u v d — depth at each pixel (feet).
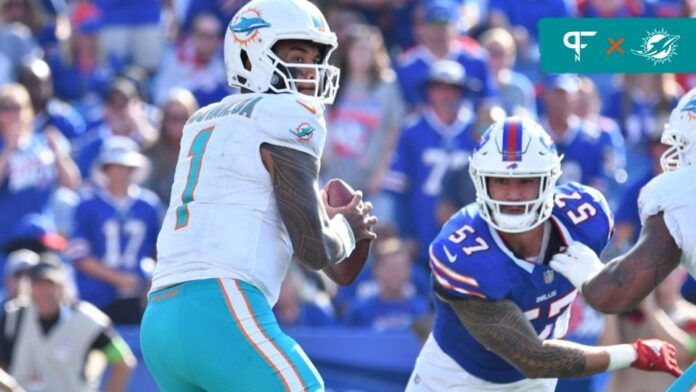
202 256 43.01
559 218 47.80
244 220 43.11
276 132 42.96
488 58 103.65
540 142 46.44
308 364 42.86
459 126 94.17
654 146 89.76
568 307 49.65
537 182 46.50
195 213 43.55
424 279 88.94
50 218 94.68
